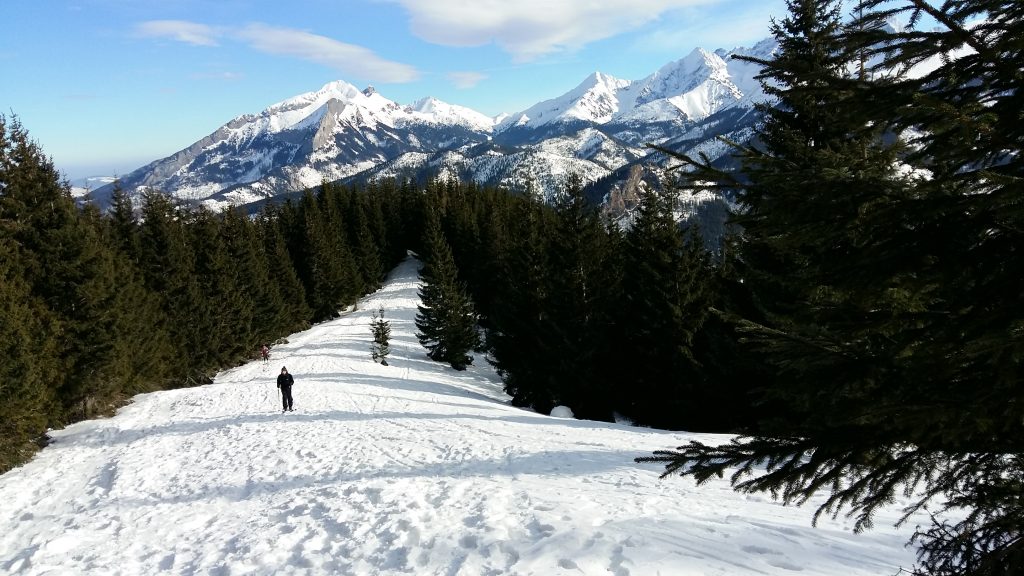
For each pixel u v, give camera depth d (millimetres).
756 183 3170
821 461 3328
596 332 25875
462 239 64875
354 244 76000
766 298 9922
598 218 31312
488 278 52469
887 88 2656
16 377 16938
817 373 3209
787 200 2914
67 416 22438
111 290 24000
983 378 2793
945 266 2533
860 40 2637
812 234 2928
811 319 3311
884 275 2676
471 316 42094
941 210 2512
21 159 22953
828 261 3053
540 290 30438
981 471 3217
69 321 22312
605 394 26344
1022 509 2998
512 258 36594
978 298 2516
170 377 33312
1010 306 2371
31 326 20234
